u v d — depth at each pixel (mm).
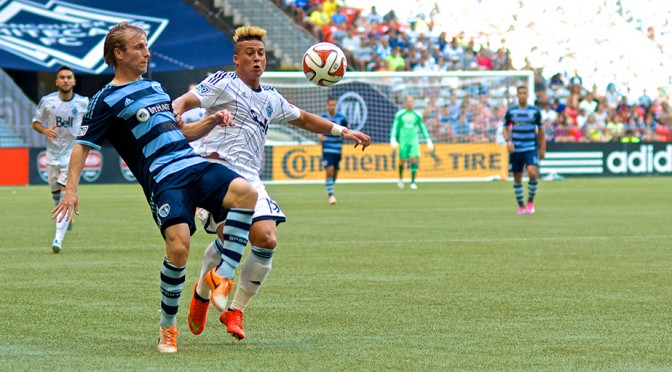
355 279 15492
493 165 56781
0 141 53906
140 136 9820
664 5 70438
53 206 34562
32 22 50438
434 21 68375
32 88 59156
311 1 66625
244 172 11398
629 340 10352
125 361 9273
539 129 30875
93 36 49750
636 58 69750
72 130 22438
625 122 66750
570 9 70125
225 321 10445
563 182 53469
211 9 59562
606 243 21391
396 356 9516
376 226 26078
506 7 69375
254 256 10508
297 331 10992
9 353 9680
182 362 9227
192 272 16750
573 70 69375
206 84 11312
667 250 19906
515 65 68438
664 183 51594
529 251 19750
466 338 10500
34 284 14938
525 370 8844
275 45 60438
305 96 54938
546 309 12492
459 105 57188
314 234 23703
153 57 48875
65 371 8797
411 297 13570
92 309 12555
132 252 19797
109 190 46156
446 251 19797
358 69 62406
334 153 36250
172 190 9688
